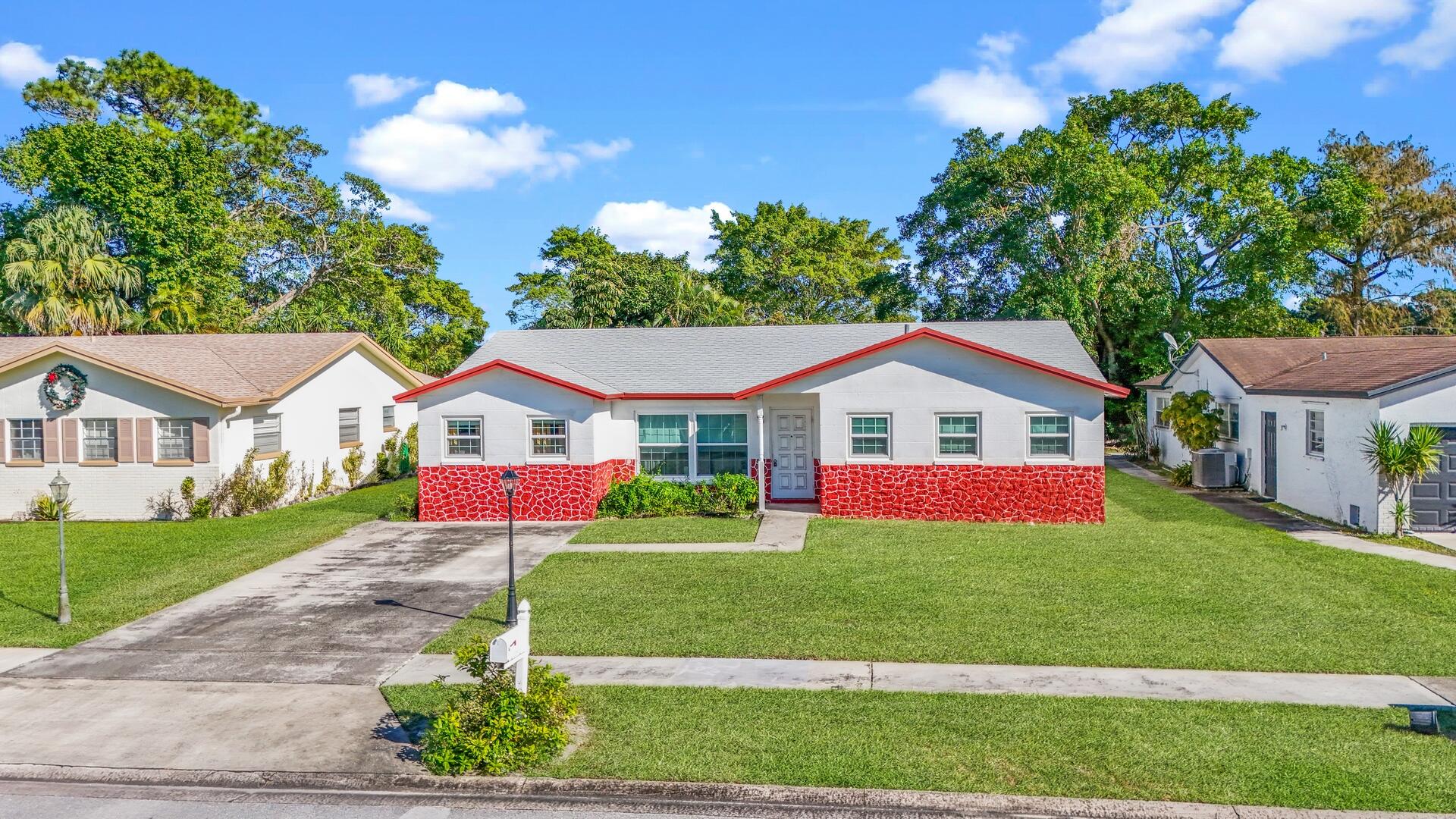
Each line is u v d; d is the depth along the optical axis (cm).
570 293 4566
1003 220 3719
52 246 3362
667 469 2169
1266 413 2247
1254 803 698
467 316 5766
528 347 2456
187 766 812
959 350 1942
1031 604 1262
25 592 1441
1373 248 4422
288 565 1625
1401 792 705
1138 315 3794
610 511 2059
